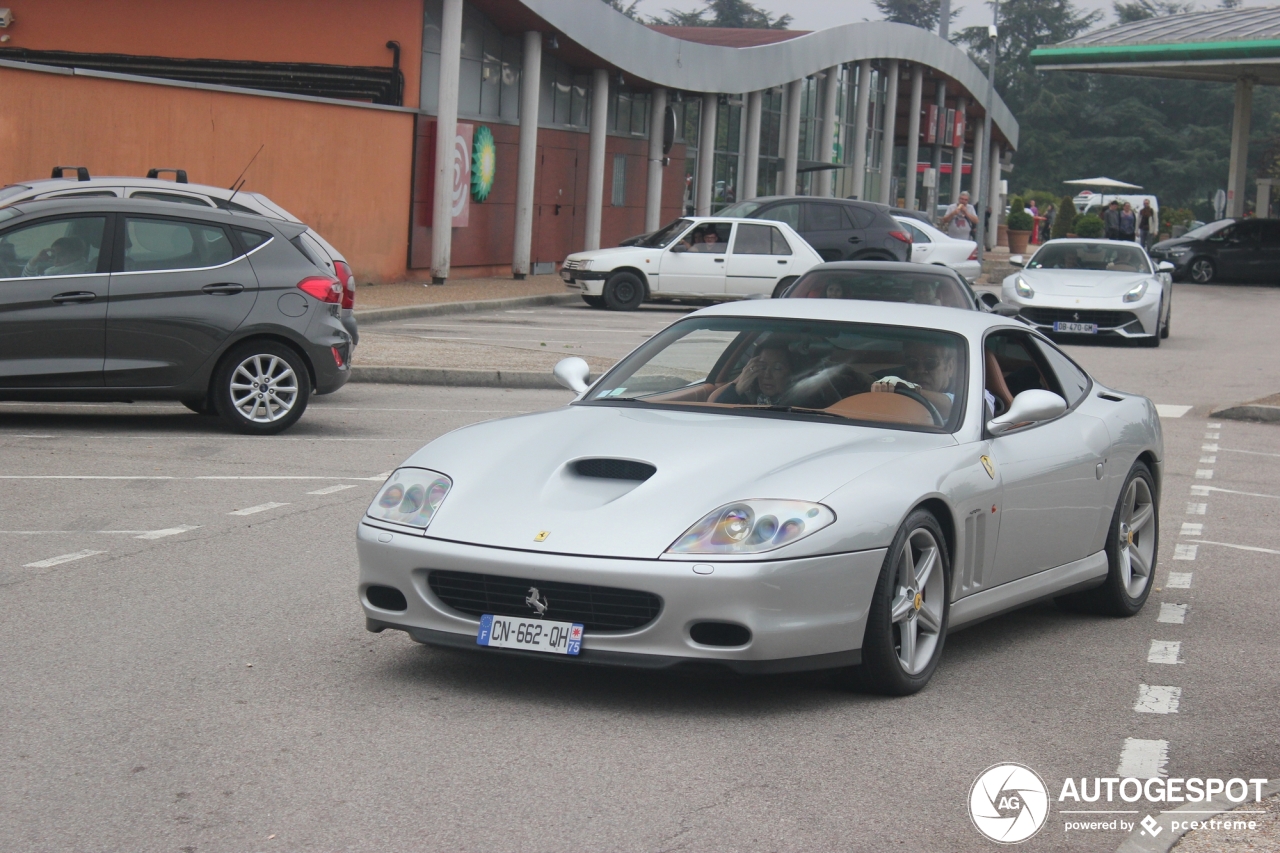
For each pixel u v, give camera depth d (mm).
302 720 4824
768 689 5320
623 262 24938
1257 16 46250
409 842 3826
